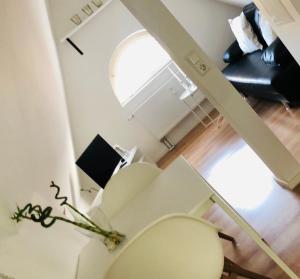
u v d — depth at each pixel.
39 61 3.22
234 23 4.71
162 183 2.20
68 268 2.15
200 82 2.67
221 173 3.88
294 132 3.46
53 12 4.98
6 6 2.23
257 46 4.42
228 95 2.70
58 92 4.34
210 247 1.47
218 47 5.88
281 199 2.86
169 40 2.55
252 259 2.49
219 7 5.77
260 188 3.16
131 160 4.69
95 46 5.46
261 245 1.87
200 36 5.80
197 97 5.80
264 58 3.54
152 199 2.12
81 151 5.73
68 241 2.52
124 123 5.84
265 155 2.82
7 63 2.15
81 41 5.38
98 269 1.86
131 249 1.28
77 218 2.00
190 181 1.98
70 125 5.43
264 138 2.78
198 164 4.53
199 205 1.78
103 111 5.72
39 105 2.93
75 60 5.41
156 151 5.96
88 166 4.31
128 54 5.88
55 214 2.55
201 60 2.62
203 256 1.44
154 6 2.46
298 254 2.30
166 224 1.32
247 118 2.75
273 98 3.80
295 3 2.27
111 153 4.62
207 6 5.73
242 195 3.24
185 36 2.56
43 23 3.87
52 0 4.84
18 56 2.46
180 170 2.17
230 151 4.24
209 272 1.46
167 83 5.76
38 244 2.01
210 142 4.94
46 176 2.77
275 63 3.34
